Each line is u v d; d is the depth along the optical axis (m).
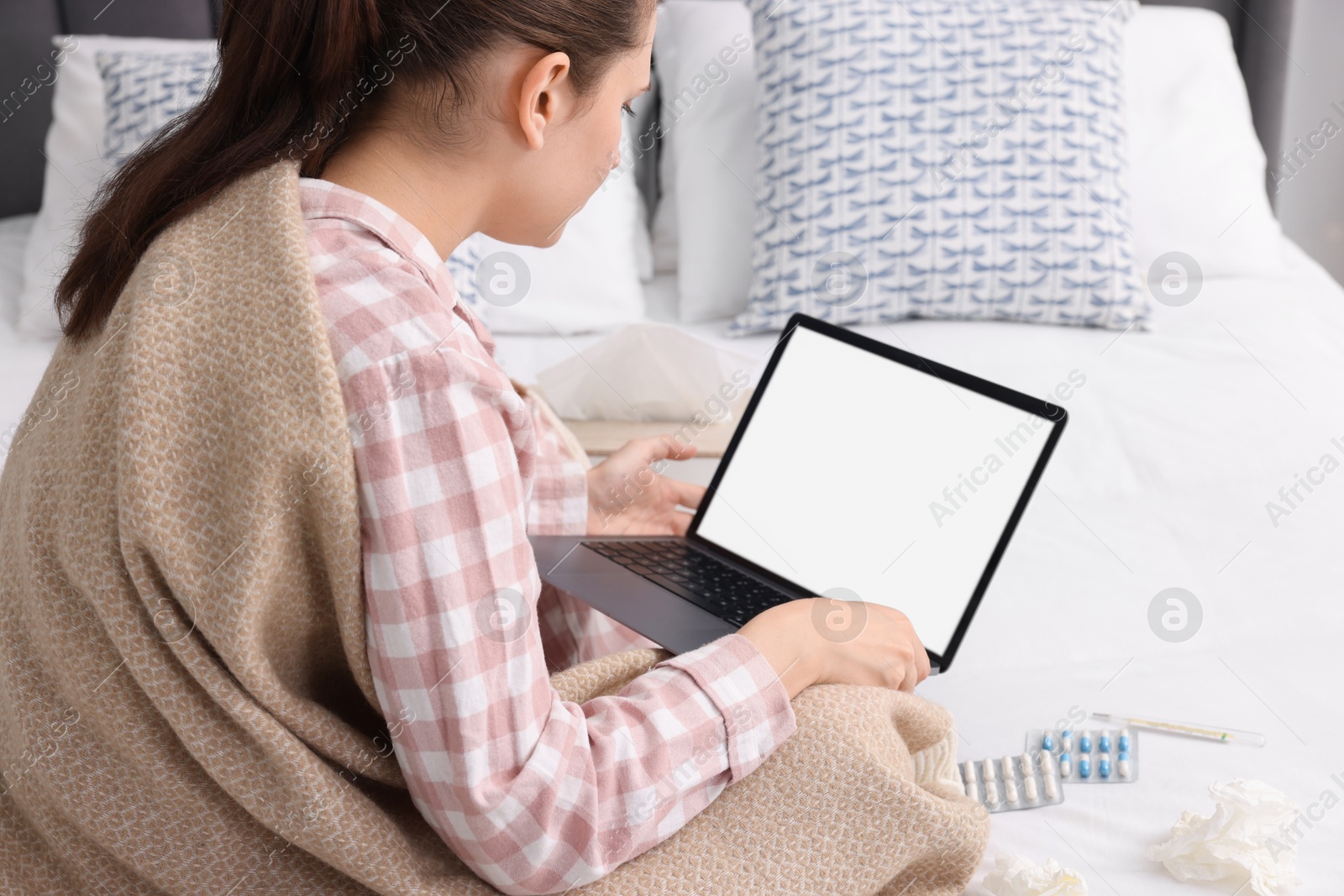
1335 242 2.32
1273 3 2.18
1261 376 1.54
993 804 0.83
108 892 0.63
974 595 0.92
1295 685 0.94
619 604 0.86
